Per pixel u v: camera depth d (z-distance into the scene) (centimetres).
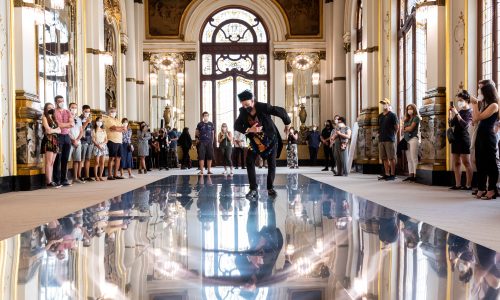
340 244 360
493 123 706
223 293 234
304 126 2311
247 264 296
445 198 723
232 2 2328
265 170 1798
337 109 2080
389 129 1172
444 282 253
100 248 353
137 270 283
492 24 880
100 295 233
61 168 1069
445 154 989
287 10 2325
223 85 2358
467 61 938
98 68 1438
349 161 1465
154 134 2012
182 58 2309
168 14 2314
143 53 2298
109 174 1319
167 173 1652
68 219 518
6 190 916
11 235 420
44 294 237
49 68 1168
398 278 261
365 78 1518
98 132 1252
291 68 2317
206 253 330
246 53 2356
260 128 734
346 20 1991
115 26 1803
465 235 402
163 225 460
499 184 826
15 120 953
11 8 957
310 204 635
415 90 1267
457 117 859
